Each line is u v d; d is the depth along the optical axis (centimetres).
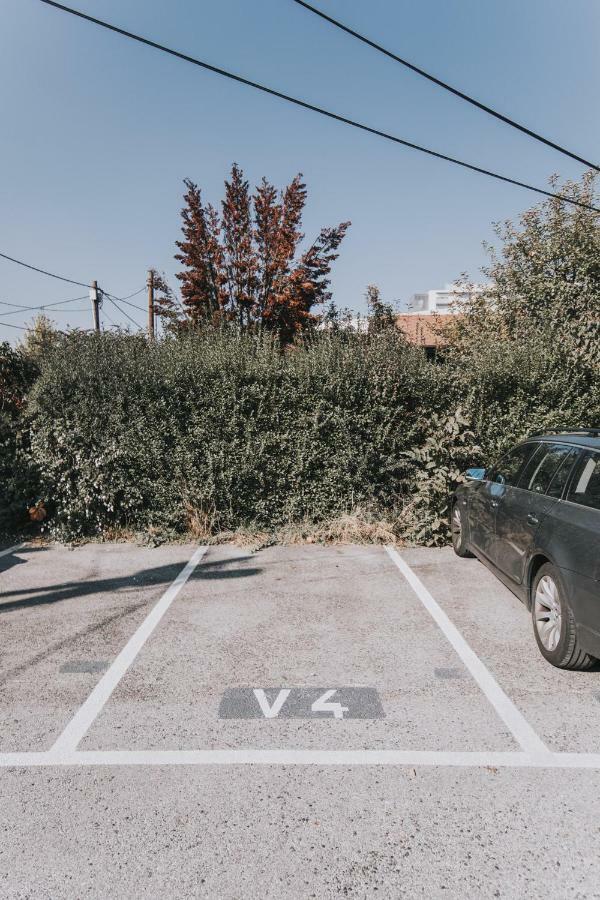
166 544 786
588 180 1377
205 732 352
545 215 1441
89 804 289
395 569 675
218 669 434
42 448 814
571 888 237
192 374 804
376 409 809
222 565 693
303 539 786
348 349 836
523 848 257
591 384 827
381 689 403
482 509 618
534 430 805
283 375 810
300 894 235
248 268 1806
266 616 537
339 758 325
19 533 844
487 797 292
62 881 242
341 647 470
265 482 819
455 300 1752
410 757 325
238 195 1802
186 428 815
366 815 279
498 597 584
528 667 434
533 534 460
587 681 412
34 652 464
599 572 368
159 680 418
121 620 529
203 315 1773
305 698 391
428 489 782
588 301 1228
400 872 245
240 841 263
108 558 727
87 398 806
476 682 412
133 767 319
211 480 806
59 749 336
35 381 877
